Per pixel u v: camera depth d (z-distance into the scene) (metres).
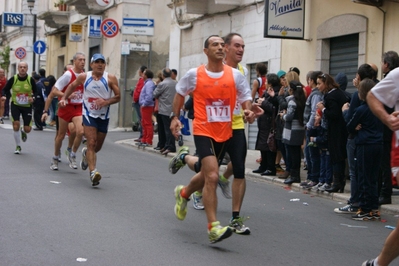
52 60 37.59
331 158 10.56
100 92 10.53
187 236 7.34
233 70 7.30
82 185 10.64
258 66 13.23
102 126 10.73
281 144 12.34
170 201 9.53
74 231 7.29
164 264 6.11
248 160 15.66
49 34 37.12
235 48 8.14
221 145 7.28
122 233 7.31
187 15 21.55
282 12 14.47
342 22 13.72
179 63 22.42
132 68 26.33
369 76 9.17
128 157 15.73
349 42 13.82
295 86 11.47
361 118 8.75
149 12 26.30
